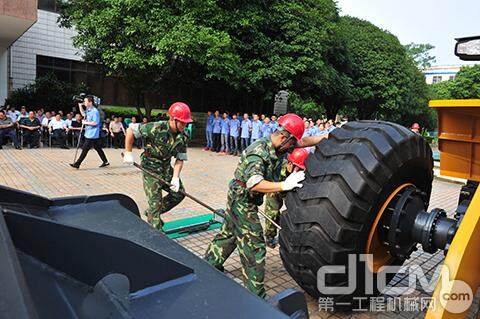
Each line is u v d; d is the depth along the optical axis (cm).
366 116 2892
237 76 1395
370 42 2464
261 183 259
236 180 285
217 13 1346
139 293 106
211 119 1482
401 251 257
